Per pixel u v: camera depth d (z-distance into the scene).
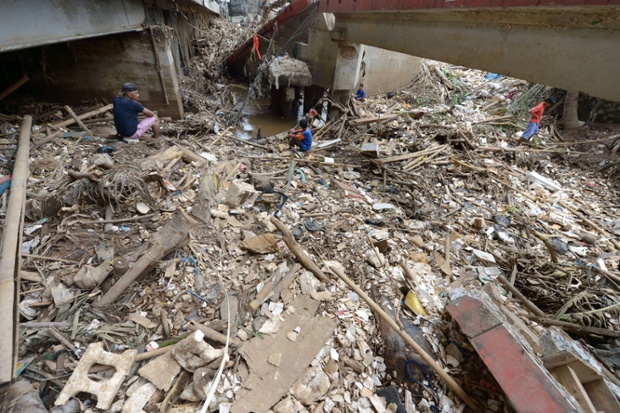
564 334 3.54
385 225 5.28
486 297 3.35
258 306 3.31
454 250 5.00
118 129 6.45
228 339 2.78
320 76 11.76
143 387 2.44
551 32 3.69
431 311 3.70
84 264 3.42
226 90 14.62
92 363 2.47
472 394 2.90
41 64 7.91
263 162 7.19
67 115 7.52
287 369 2.74
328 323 3.22
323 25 10.67
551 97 9.49
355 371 2.93
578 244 5.57
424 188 6.88
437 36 5.75
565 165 8.45
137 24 8.23
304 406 2.56
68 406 2.27
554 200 6.97
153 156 6.02
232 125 10.84
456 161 8.00
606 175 7.95
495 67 4.66
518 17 3.99
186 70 13.69
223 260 3.87
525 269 4.71
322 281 3.79
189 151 6.60
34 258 3.36
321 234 4.74
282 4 14.77
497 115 11.00
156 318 3.03
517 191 7.11
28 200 4.08
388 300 3.75
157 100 9.21
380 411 2.64
